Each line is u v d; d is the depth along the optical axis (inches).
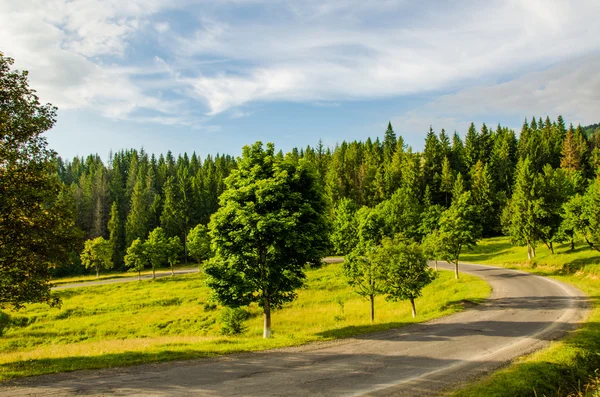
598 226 1475.1
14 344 1327.5
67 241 632.4
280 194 772.6
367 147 5315.0
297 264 845.2
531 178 2117.4
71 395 387.5
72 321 1583.4
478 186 3521.2
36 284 591.8
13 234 571.8
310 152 5290.4
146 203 4320.9
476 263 2383.1
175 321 1521.9
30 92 615.8
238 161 861.8
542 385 461.7
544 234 2027.6
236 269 802.2
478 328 797.9
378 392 409.1
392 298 1190.3
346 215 2780.5
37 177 600.7
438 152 4355.3
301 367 504.1
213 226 818.2
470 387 426.9
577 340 646.5
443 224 1849.2
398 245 1197.7
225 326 1294.3
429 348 618.8
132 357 547.5
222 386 422.6
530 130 4901.6
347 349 610.2
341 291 1833.2
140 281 2504.9
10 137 585.9
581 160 4106.8
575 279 1503.4
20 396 382.3
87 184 4493.1
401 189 3316.9
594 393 471.2
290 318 1418.6
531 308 1030.4
